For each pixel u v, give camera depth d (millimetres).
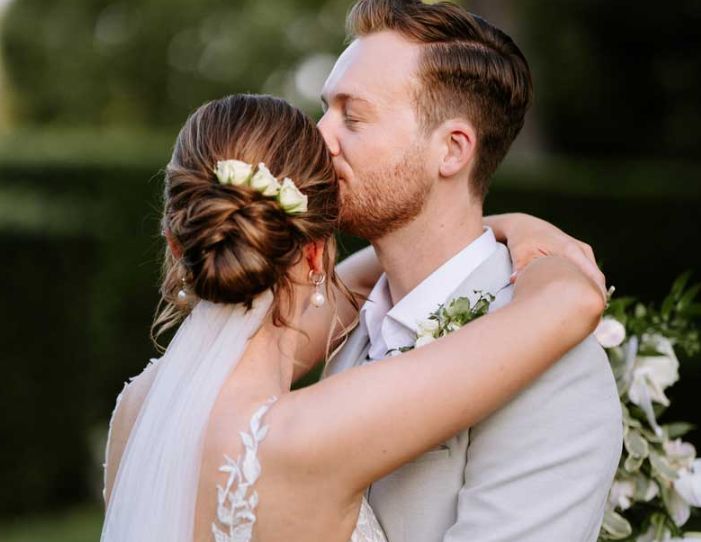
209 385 1784
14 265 6922
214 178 1808
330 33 19219
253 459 1700
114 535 1801
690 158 13109
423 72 2059
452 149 2090
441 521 1924
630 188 9398
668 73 13055
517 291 1899
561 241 2162
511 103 2135
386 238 2160
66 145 8750
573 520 1831
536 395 1862
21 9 18953
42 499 7105
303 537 1708
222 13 19312
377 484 1990
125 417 1983
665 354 2412
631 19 12648
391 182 2072
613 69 13195
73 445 7184
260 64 19047
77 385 7176
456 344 1754
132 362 7750
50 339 7051
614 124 13359
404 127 2061
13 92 19000
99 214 7738
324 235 1896
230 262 1757
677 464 2395
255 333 1830
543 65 12992
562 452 1843
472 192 2146
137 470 1794
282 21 19047
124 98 19328
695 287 2518
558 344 1787
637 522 2449
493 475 1857
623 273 9367
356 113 2072
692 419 7016
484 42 2111
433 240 2129
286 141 1854
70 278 7125
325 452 1682
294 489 1696
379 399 1697
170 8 19031
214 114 1876
